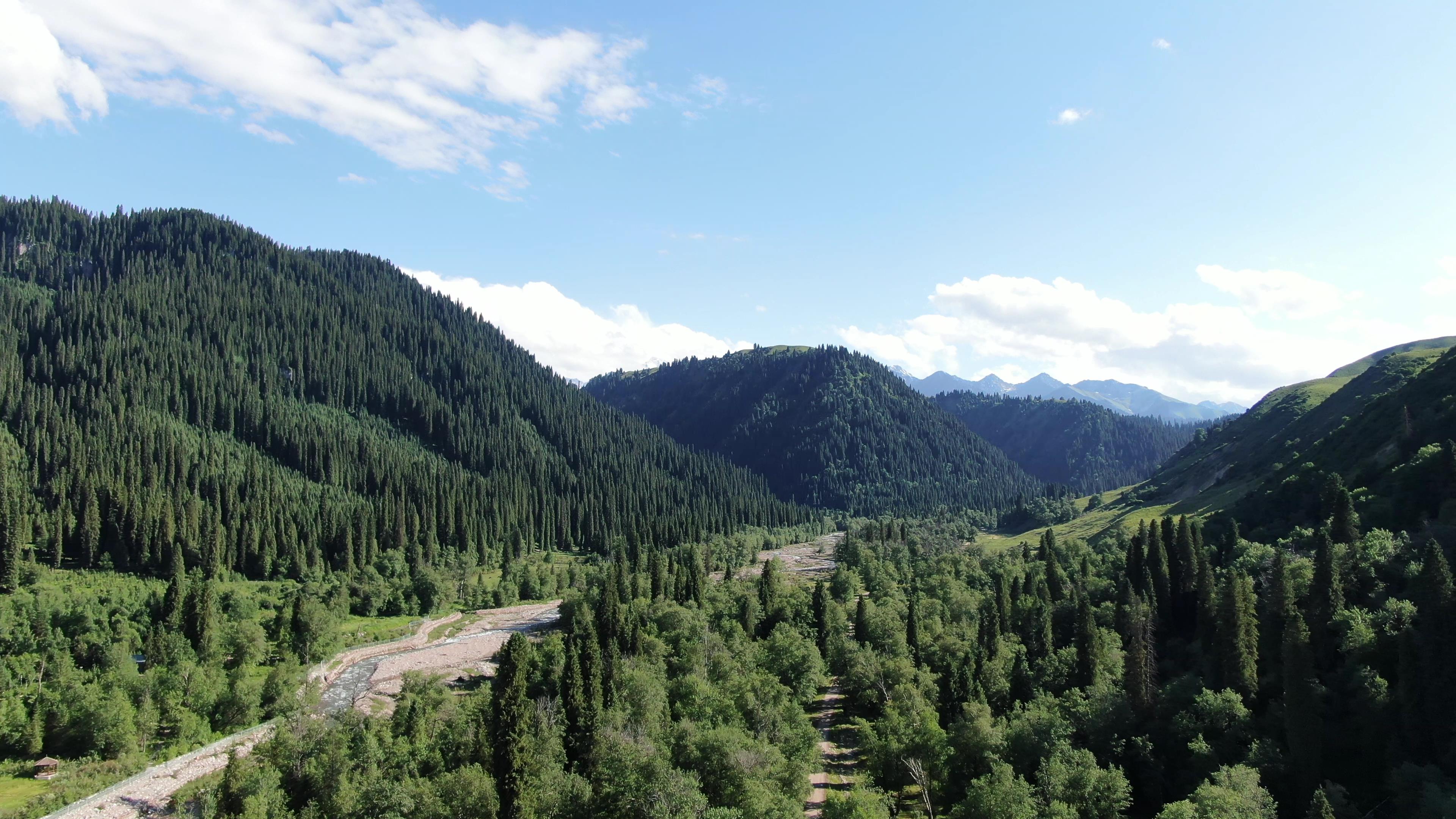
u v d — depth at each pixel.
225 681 132.62
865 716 124.75
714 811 74.38
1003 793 76.00
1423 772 68.81
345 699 135.62
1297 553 116.31
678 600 173.12
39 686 125.81
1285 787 77.56
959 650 131.75
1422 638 76.25
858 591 197.25
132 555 198.50
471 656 165.75
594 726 97.50
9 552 169.88
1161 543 142.00
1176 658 116.56
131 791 97.38
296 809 90.00
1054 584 157.62
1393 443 130.12
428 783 85.25
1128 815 85.06
